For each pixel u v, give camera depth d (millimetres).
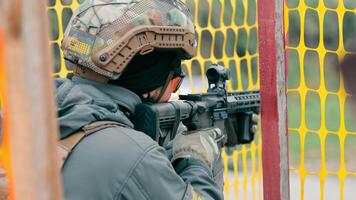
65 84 2080
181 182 2018
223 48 6449
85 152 1921
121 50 2113
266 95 2486
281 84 2467
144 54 2150
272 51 2453
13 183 704
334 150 11570
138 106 2203
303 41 4508
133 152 1928
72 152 1931
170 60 2277
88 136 1953
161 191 1931
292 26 5914
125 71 2186
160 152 2002
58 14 5234
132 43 2123
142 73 2211
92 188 1890
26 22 674
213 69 2852
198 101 2656
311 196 10164
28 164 687
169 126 2400
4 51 675
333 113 11297
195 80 6102
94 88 2100
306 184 10539
